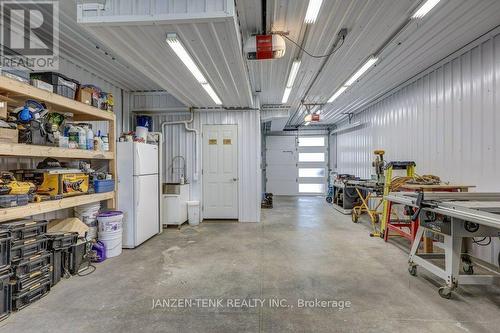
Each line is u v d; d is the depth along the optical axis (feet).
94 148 12.34
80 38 11.05
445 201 9.20
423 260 9.78
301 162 38.06
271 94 20.47
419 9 9.12
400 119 18.76
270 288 9.29
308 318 7.45
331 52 12.84
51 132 9.98
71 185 10.69
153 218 15.87
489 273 10.07
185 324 7.18
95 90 12.28
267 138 38.11
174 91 15.51
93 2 7.74
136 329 6.97
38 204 9.01
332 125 36.91
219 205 20.81
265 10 9.31
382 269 10.99
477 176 11.90
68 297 8.66
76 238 10.50
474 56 11.98
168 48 9.66
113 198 13.46
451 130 13.53
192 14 7.59
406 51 12.86
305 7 9.11
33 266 8.45
